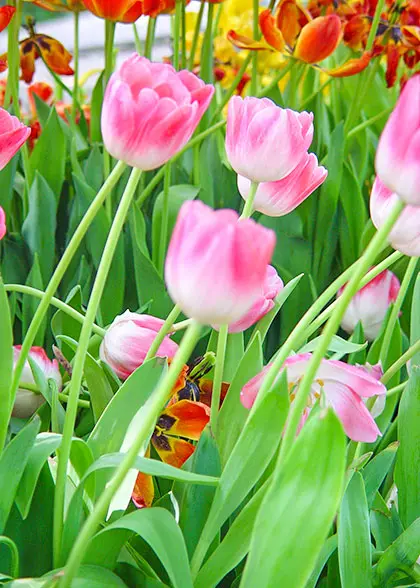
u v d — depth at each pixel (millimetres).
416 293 1378
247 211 1147
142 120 1028
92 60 5207
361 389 1125
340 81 2387
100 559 1097
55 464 1176
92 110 2121
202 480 1051
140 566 1135
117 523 1044
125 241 1775
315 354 1009
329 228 1912
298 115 1154
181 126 1034
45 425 1332
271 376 1082
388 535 1233
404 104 953
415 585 1164
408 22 1992
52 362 1379
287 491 1014
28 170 1882
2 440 1085
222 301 952
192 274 947
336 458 1000
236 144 1125
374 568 1190
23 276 1801
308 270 1891
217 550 1094
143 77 1055
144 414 1154
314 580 1143
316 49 1852
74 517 1092
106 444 1149
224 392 1299
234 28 2668
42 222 1772
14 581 1039
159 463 1054
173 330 1272
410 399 1240
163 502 1173
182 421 1231
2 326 1063
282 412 1077
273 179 1131
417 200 964
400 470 1253
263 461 1085
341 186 1927
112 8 1687
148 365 1155
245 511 1098
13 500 1104
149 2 1722
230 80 2727
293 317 1779
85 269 1690
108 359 1282
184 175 2096
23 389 1354
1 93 2326
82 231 1062
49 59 2146
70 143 2143
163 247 1720
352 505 1149
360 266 983
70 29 5234
